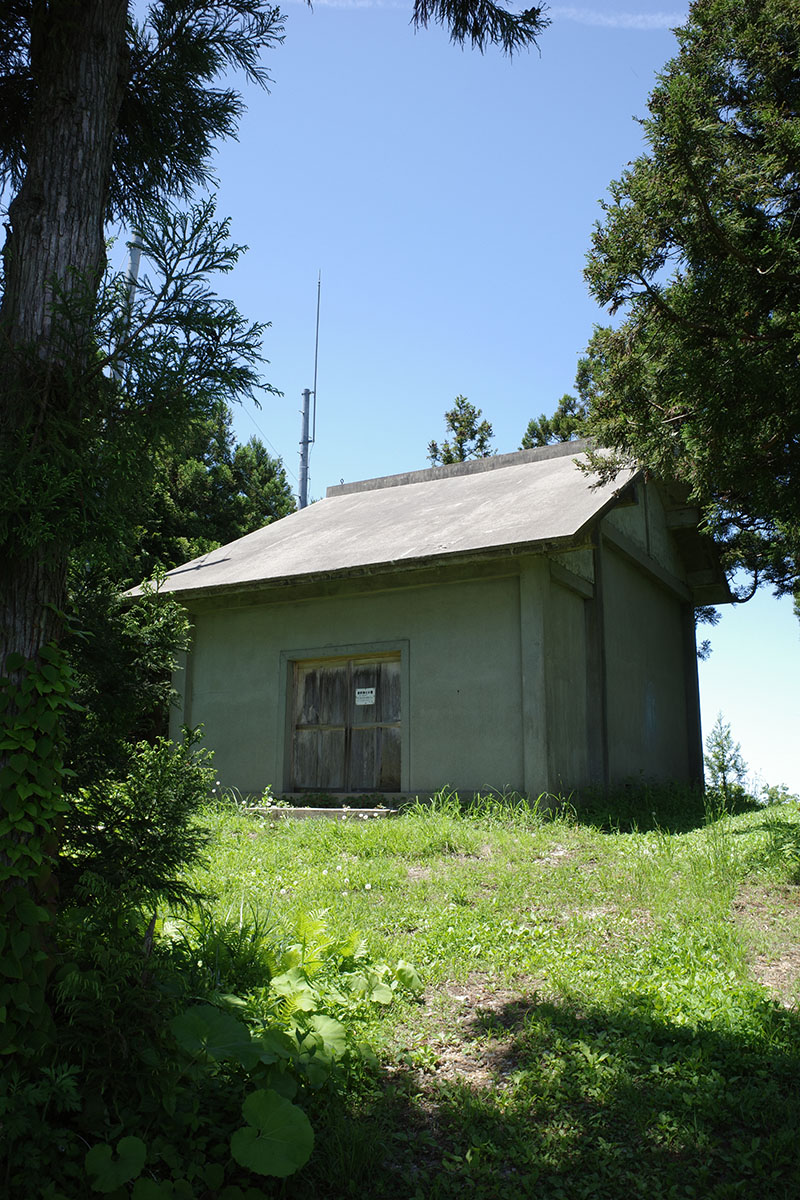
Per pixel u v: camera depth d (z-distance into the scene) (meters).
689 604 18.36
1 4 4.48
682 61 10.19
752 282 8.34
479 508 13.66
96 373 3.78
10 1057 3.17
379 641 12.52
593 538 12.83
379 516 15.38
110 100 4.32
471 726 11.56
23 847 3.36
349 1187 3.35
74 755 4.37
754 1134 3.64
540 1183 3.39
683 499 16.70
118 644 4.71
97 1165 2.94
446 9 6.37
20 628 3.60
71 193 4.05
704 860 7.61
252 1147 3.11
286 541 15.38
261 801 12.61
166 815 4.42
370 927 6.28
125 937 3.92
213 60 5.10
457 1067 4.34
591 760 12.62
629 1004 4.82
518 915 6.58
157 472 4.12
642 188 8.58
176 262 3.85
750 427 8.41
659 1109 3.82
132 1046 3.38
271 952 4.95
